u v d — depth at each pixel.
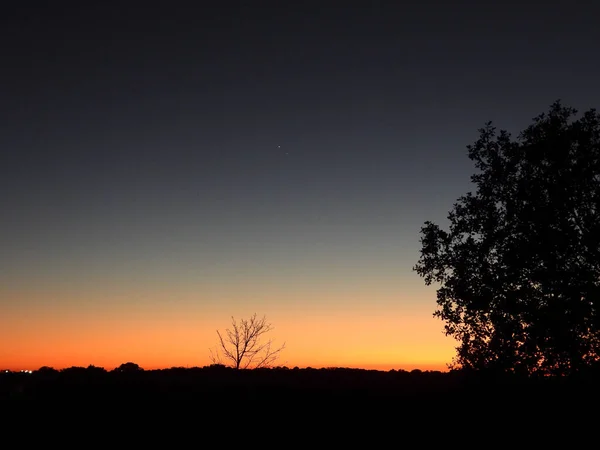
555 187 25.16
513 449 22.53
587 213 24.83
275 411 28.48
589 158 25.06
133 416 26.84
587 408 26.53
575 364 24.97
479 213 27.09
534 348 25.38
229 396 31.66
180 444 22.64
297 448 22.50
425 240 27.94
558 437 23.89
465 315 27.45
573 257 24.88
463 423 26.34
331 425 26.09
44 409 27.83
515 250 25.44
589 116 25.75
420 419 27.19
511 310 25.42
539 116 26.84
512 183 26.88
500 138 27.41
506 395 28.38
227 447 22.39
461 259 27.08
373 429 25.56
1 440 22.58
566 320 24.19
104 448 21.84
